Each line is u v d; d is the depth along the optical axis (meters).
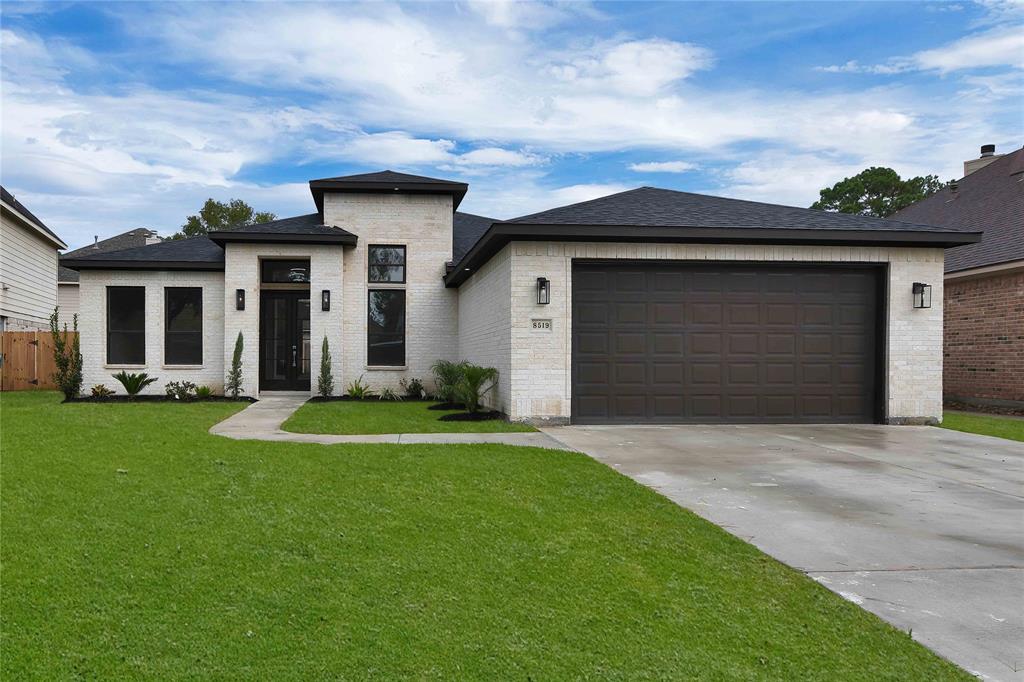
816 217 11.83
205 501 5.15
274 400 14.93
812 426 11.29
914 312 11.64
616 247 11.08
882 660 3.05
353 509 5.12
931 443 9.43
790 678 2.89
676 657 3.06
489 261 12.77
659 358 11.32
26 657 2.85
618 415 11.23
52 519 4.56
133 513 4.78
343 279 16.20
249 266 15.43
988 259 14.99
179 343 16.22
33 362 18.27
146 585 3.61
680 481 6.70
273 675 2.79
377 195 16.58
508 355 11.01
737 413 11.45
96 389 14.94
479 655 3.03
